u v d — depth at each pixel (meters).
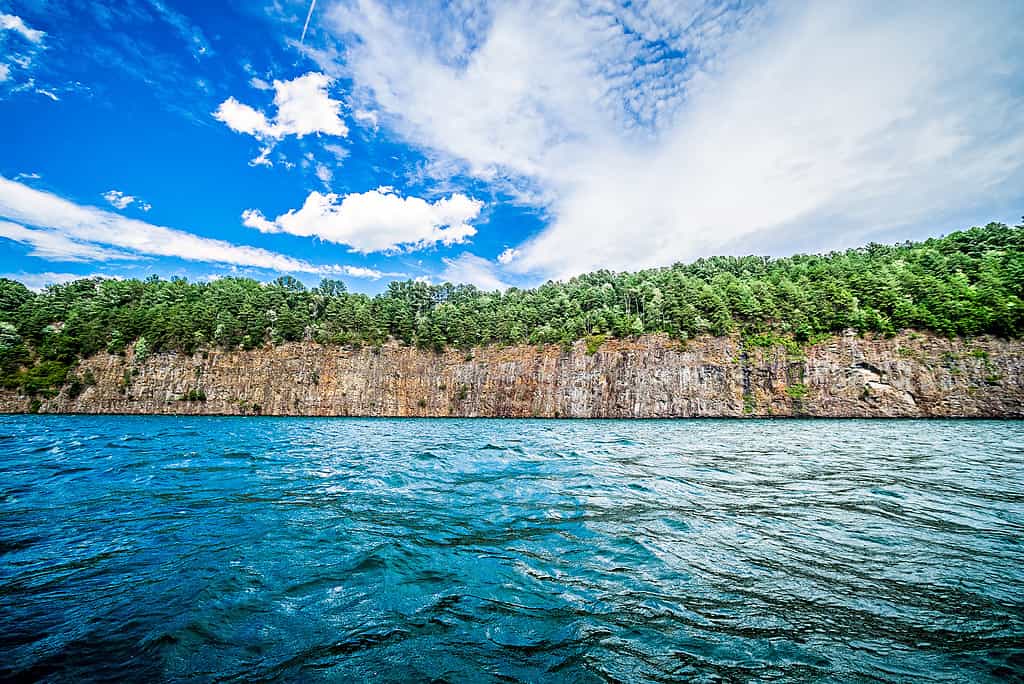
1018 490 15.21
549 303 152.00
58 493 15.01
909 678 5.32
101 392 109.75
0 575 8.36
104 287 152.75
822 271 130.62
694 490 15.59
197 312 127.31
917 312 92.19
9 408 102.56
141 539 10.45
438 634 6.45
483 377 117.75
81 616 6.83
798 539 10.30
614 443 34.62
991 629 6.35
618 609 7.15
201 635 6.34
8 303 131.12
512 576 8.45
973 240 132.25
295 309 152.88
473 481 17.53
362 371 120.44
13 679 5.28
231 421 78.25
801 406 93.50
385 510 13.12
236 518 12.27
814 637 6.25
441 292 199.38
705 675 5.46
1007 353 82.38
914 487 15.76
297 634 6.43
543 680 5.41
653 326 115.88
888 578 8.11
